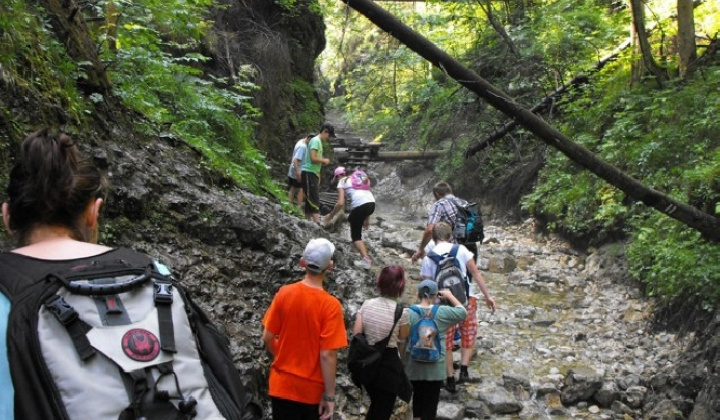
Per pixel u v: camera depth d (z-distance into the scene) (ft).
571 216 36.55
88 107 17.04
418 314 16.49
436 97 53.83
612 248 32.53
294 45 52.24
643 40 35.47
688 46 35.17
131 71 23.58
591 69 42.78
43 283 4.25
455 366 22.63
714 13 39.14
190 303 4.77
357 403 17.46
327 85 102.83
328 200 45.60
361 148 58.95
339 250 25.75
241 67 41.09
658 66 35.76
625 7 47.34
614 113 37.91
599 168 22.06
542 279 32.22
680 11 35.17
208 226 17.85
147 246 15.99
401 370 14.90
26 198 4.62
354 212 28.45
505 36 46.83
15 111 13.44
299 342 12.86
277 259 18.85
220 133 28.40
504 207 46.52
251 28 45.42
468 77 20.83
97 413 3.91
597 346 24.84
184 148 20.54
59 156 4.74
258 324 16.48
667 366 22.82
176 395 4.18
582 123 40.93
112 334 4.17
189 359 4.43
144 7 24.58
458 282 19.06
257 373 15.20
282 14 49.62
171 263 15.94
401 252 36.24
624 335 25.68
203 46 37.32
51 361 3.98
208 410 4.30
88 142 15.92
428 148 58.49
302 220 25.73
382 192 58.75
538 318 27.48
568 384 21.58
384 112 71.56
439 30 63.31
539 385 21.47
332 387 12.90
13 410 3.93
